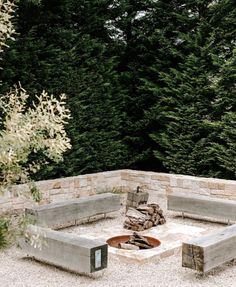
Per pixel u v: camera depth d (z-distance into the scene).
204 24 9.75
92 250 4.64
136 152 10.80
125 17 10.59
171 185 9.08
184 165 9.77
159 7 10.34
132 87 10.85
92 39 9.57
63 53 8.78
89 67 9.58
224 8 9.55
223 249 4.90
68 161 8.96
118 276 4.91
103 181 9.43
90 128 9.61
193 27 10.19
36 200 3.16
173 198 7.67
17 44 8.05
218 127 9.29
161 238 6.37
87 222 7.51
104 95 9.82
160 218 7.28
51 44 8.59
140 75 10.77
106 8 10.36
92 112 9.59
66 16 9.04
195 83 9.76
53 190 8.27
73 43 9.29
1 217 3.13
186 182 8.83
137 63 10.77
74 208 6.86
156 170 10.98
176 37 10.33
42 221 6.32
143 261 5.30
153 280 4.79
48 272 5.04
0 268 5.17
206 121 9.31
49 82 8.60
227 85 9.34
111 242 6.07
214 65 9.68
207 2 9.88
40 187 7.99
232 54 9.56
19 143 2.73
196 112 9.68
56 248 4.95
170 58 10.37
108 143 9.97
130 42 10.89
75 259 4.75
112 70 10.55
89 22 9.77
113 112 10.06
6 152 2.71
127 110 10.84
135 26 10.88
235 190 8.12
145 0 10.57
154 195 9.38
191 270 5.12
